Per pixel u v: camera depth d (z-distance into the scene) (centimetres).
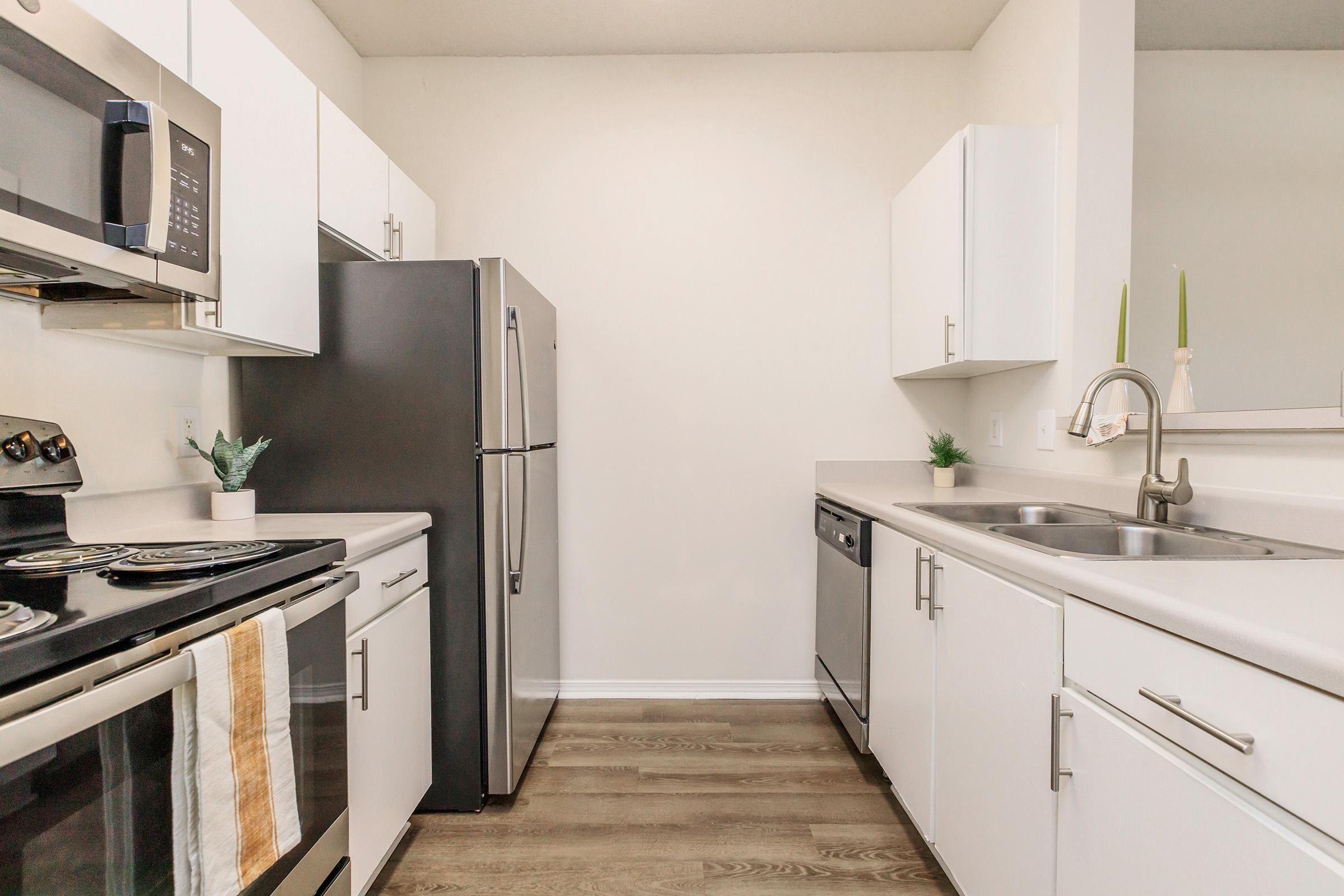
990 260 201
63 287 124
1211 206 154
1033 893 113
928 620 162
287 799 99
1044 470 210
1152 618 84
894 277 263
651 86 270
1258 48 141
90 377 142
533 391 212
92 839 74
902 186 269
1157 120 175
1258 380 137
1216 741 75
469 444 185
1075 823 101
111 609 78
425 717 181
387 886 160
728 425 271
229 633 91
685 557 274
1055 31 203
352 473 186
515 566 194
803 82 270
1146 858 85
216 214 126
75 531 135
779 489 272
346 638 130
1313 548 119
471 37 258
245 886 90
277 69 154
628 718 254
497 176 271
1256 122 141
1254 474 137
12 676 63
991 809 128
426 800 191
